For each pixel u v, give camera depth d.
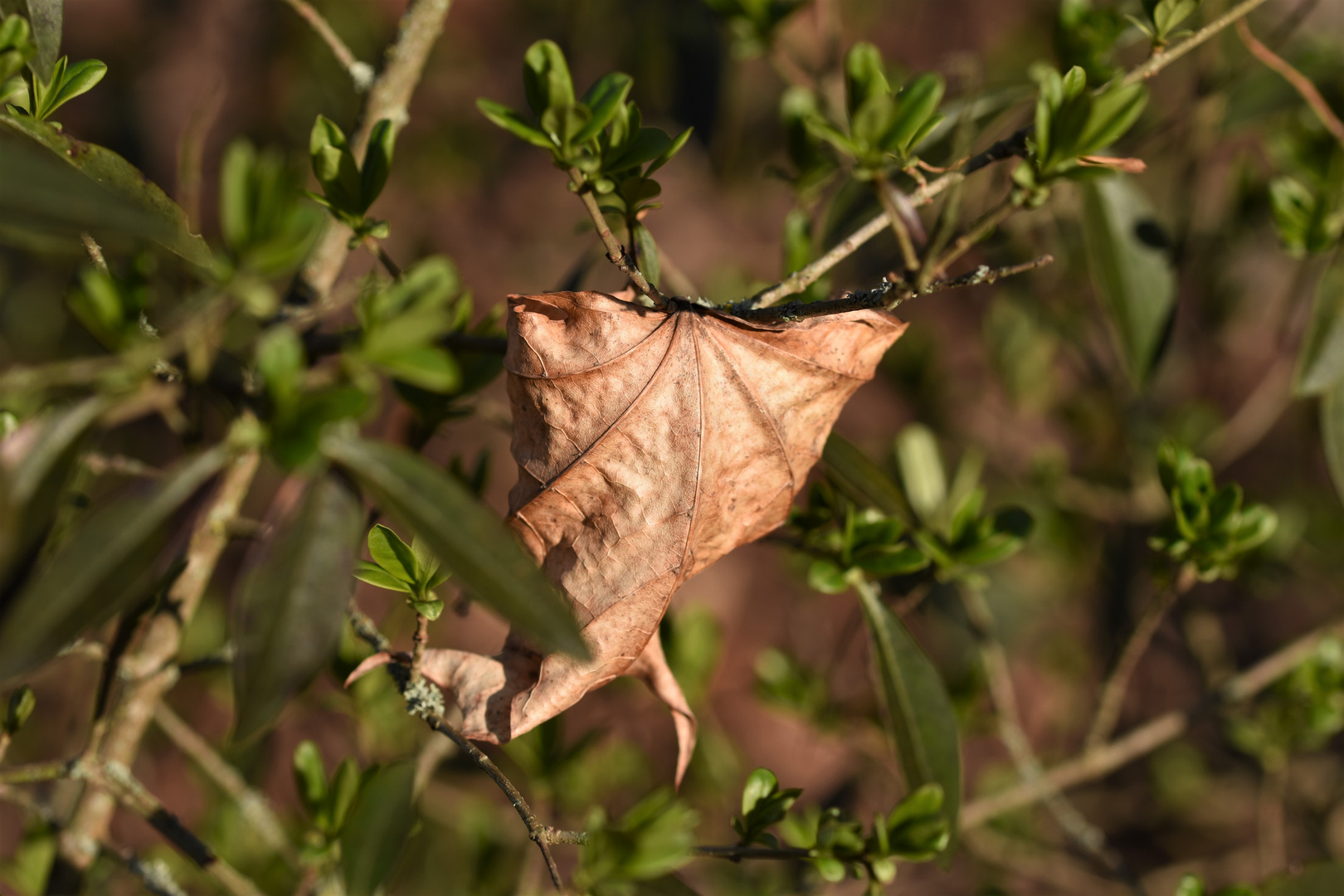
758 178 1.73
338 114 1.75
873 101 0.72
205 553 0.81
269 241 0.72
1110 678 0.93
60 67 0.77
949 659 1.30
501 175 1.94
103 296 0.73
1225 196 1.18
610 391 0.76
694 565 0.77
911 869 1.39
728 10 0.91
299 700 0.94
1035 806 1.26
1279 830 1.17
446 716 0.79
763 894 1.01
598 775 0.99
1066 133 0.74
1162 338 0.91
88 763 0.81
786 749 1.51
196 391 0.77
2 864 0.87
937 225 0.73
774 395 0.77
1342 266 0.88
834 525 0.84
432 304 0.73
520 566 0.71
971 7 1.75
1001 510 0.86
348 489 0.72
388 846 0.80
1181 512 0.85
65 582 0.71
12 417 0.76
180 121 1.79
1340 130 0.87
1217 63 1.00
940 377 1.32
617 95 0.74
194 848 0.81
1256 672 0.95
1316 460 1.54
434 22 0.83
